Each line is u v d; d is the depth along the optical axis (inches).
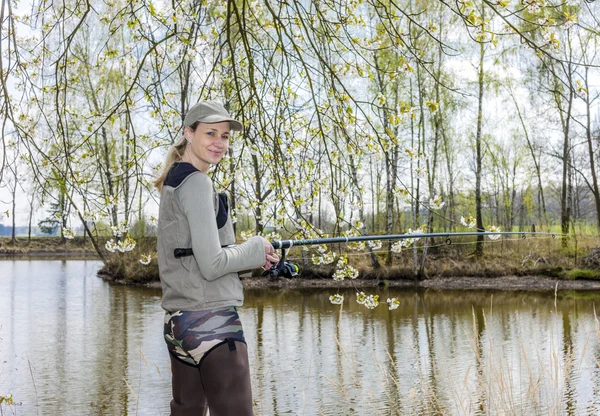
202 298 83.6
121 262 907.4
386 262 896.3
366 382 309.9
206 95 205.3
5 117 156.1
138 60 205.2
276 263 94.2
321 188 199.8
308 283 811.4
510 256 886.4
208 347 82.0
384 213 1090.7
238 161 190.9
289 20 186.7
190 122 89.6
